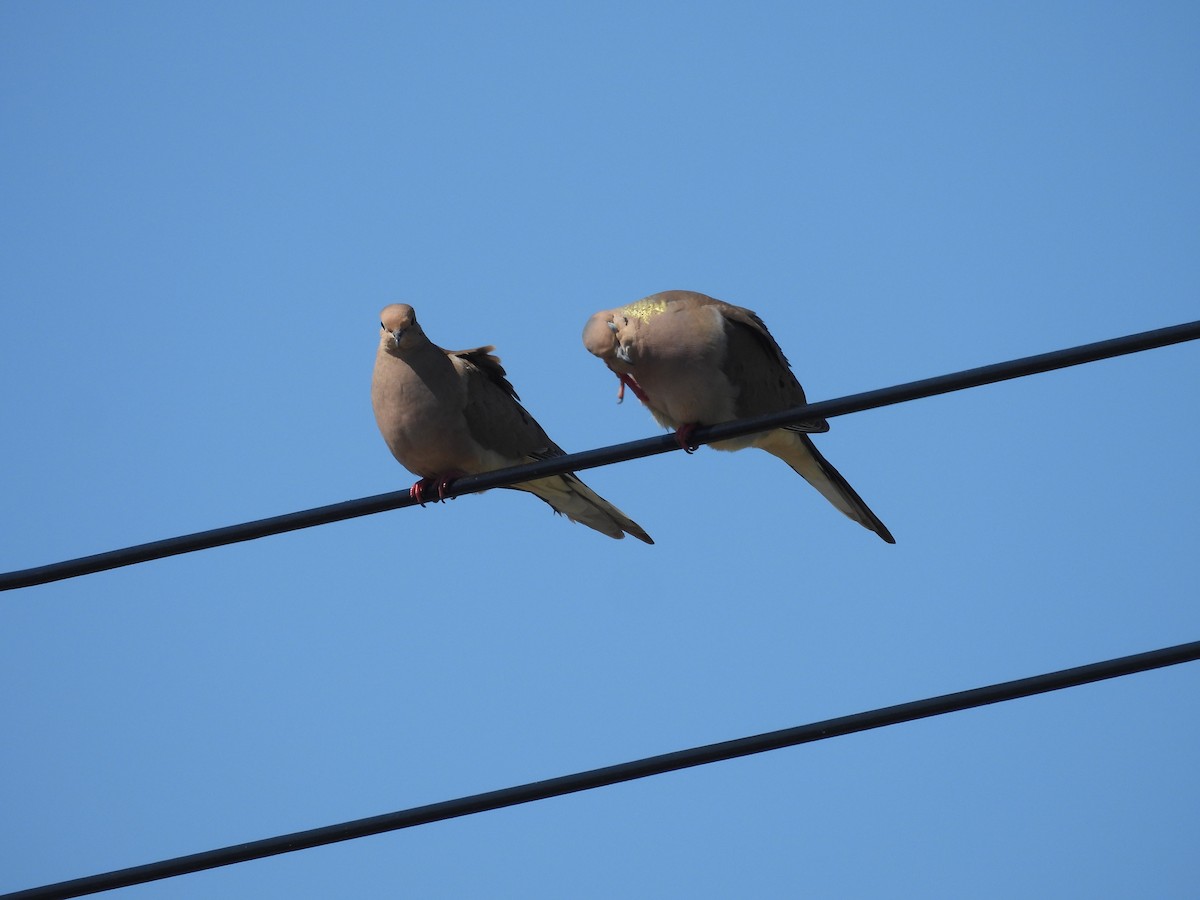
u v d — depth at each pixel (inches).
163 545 448.8
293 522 450.9
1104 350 420.5
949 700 412.5
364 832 423.5
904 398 440.5
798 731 416.2
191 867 425.7
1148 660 403.9
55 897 426.0
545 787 420.5
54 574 447.8
